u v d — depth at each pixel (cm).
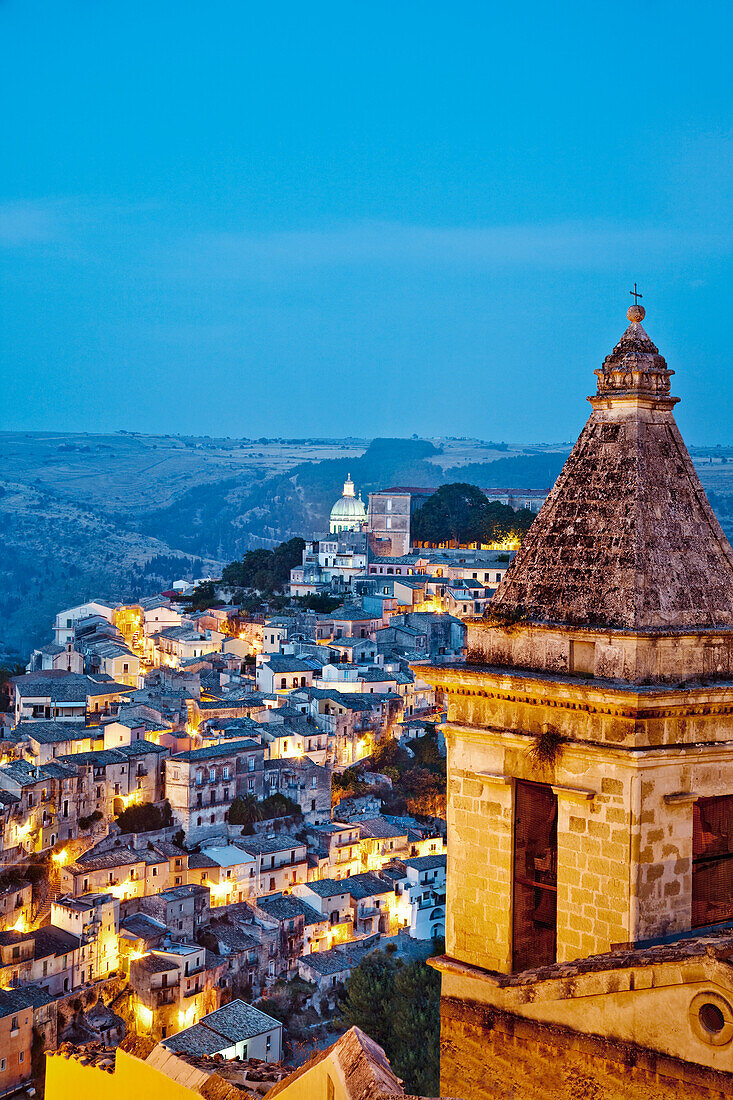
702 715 1839
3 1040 11325
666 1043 1523
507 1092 1844
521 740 1955
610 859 1827
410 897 15450
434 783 18588
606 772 1831
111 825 15250
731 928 1873
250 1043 11012
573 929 1878
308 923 14675
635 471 1975
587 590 1944
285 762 17188
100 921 13400
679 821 1838
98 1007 12719
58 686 18225
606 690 1786
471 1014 1953
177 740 16862
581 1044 1652
